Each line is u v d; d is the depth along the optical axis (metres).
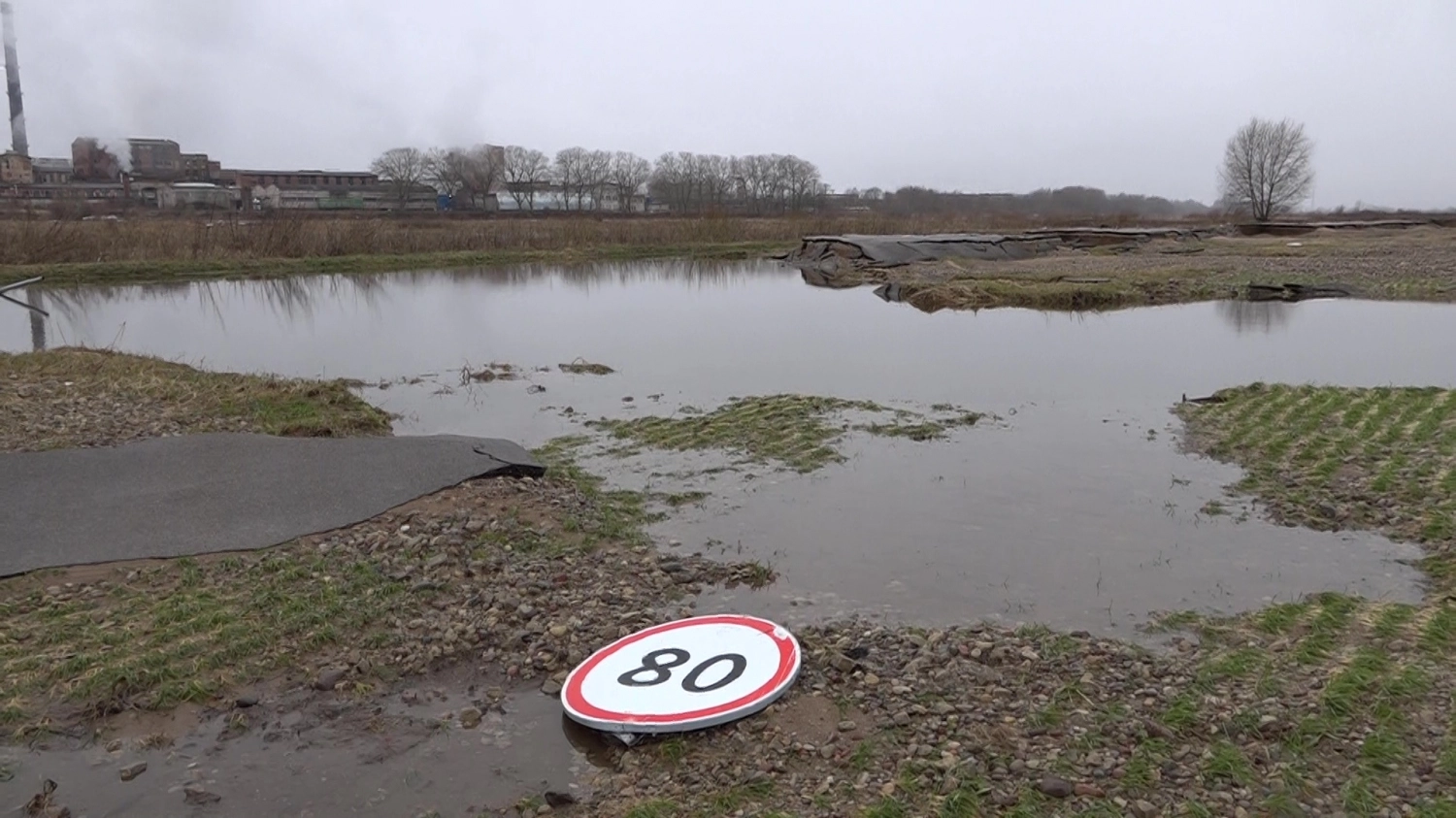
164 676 4.68
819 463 8.41
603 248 38.66
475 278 28.88
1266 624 5.19
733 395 11.36
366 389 11.96
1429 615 5.13
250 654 4.92
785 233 46.44
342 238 33.28
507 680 4.80
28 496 6.93
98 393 10.41
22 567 5.80
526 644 5.11
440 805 3.86
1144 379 12.06
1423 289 21.14
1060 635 5.12
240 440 8.28
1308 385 10.57
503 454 8.02
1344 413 9.25
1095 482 7.83
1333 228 48.59
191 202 60.31
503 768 4.11
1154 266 27.94
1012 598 5.70
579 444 9.12
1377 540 6.46
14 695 4.51
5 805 3.82
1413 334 15.70
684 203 70.19
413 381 12.47
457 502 7.00
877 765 3.96
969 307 20.36
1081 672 4.68
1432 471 7.46
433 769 4.09
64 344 15.39
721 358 14.09
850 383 12.00
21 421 9.10
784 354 14.37
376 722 4.43
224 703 4.54
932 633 5.12
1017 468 8.25
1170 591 5.76
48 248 27.61
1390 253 30.52
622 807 3.79
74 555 6.00
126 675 4.63
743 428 9.56
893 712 4.35
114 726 4.35
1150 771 3.84
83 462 7.66
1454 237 39.78
